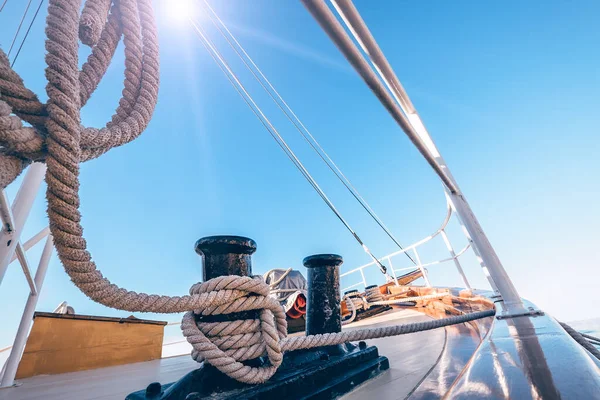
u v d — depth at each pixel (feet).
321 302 6.16
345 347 5.71
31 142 2.59
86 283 2.94
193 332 4.03
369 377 5.11
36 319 10.51
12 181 2.65
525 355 2.25
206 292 3.98
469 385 1.94
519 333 3.05
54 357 10.49
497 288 5.69
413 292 16.56
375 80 3.89
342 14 3.92
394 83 6.49
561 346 2.37
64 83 2.70
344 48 3.37
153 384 4.19
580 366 1.91
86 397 5.92
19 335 8.52
